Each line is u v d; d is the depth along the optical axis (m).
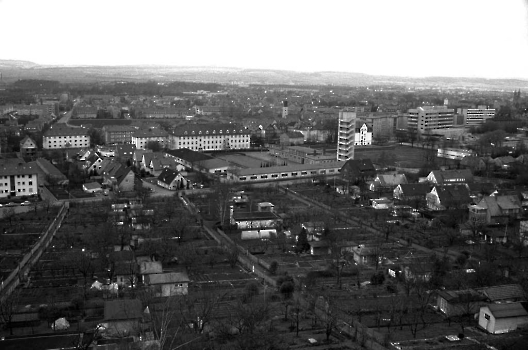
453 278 136.62
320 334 107.81
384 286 136.62
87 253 152.75
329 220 192.88
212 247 167.50
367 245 166.75
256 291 130.38
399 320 114.25
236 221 187.38
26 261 149.88
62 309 116.44
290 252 165.00
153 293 127.12
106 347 97.75
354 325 111.94
